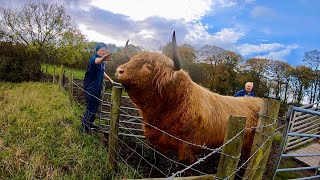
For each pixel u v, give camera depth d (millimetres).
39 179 2008
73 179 2100
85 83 3307
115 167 2453
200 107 2461
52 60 19469
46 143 2617
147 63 2357
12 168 2092
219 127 2600
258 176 1970
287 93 19797
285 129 2291
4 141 2570
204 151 2770
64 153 2506
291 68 19641
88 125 3273
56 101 4914
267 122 1941
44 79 10461
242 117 1483
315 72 19062
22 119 3266
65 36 18656
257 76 20453
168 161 3033
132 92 2432
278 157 2340
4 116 3363
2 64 9250
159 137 2582
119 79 2309
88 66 3258
